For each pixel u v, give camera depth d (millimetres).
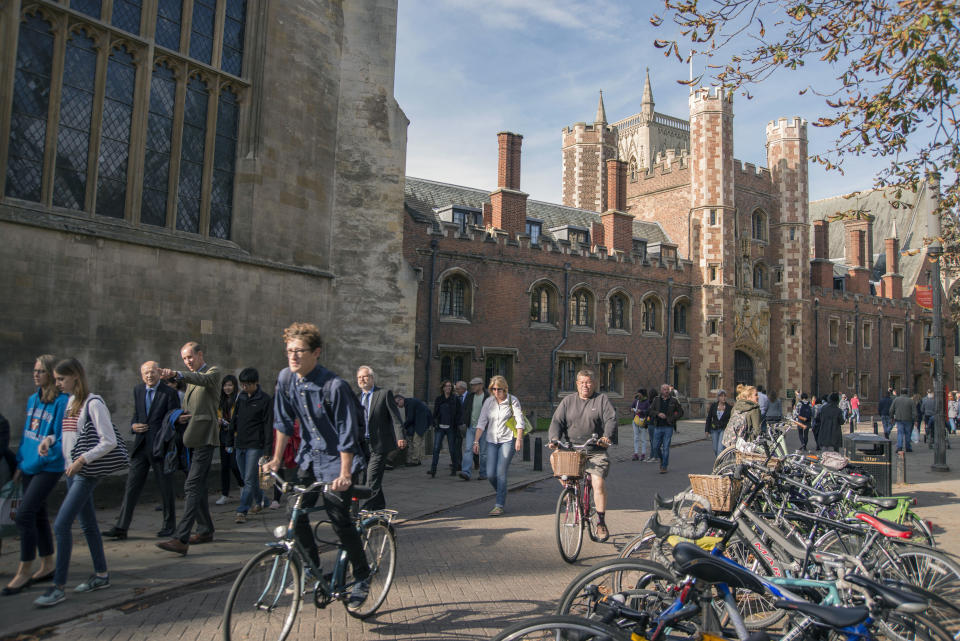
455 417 12703
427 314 25188
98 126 9000
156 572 5914
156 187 9812
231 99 10938
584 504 7262
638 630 3213
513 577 6156
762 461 6430
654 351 32531
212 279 10195
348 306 13016
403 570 6312
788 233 38219
